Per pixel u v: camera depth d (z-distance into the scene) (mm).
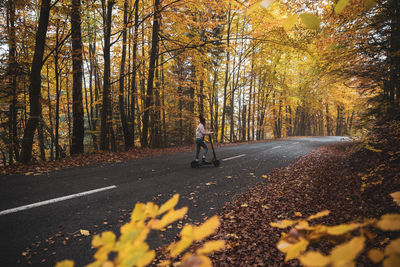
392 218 470
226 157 9734
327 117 42000
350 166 7184
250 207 4246
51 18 7664
